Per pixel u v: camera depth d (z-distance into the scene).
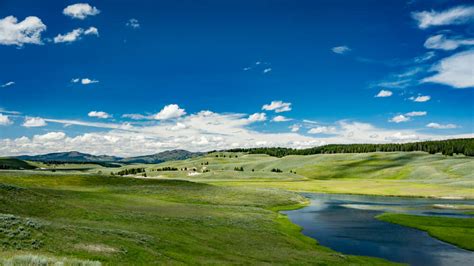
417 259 44.53
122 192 97.19
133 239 36.25
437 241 54.69
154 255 32.19
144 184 110.31
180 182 117.69
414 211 88.56
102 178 112.00
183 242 40.53
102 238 33.97
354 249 49.53
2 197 47.56
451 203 106.75
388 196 131.25
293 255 42.22
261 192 111.38
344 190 153.38
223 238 46.50
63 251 28.19
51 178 107.56
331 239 55.81
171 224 50.09
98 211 51.84
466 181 169.62
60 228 33.94
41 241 28.98
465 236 57.19
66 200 58.75
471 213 84.56
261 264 35.72
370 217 78.19
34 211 45.94
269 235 52.97
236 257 37.75
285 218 74.25
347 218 76.69
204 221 55.66
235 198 99.69
